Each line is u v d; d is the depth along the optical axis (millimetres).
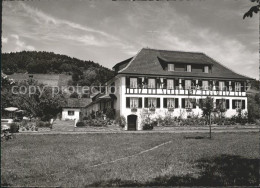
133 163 16422
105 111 48562
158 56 52188
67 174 13812
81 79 92750
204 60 53531
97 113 45906
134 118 46594
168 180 11992
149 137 30875
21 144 25234
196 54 56406
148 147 23422
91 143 26016
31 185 11516
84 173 14023
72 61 112375
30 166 15805
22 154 20031
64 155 19547
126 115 45812
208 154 19234
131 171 14188
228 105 50688
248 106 52281
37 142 26594
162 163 16297
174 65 49906
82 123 40094
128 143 25859
